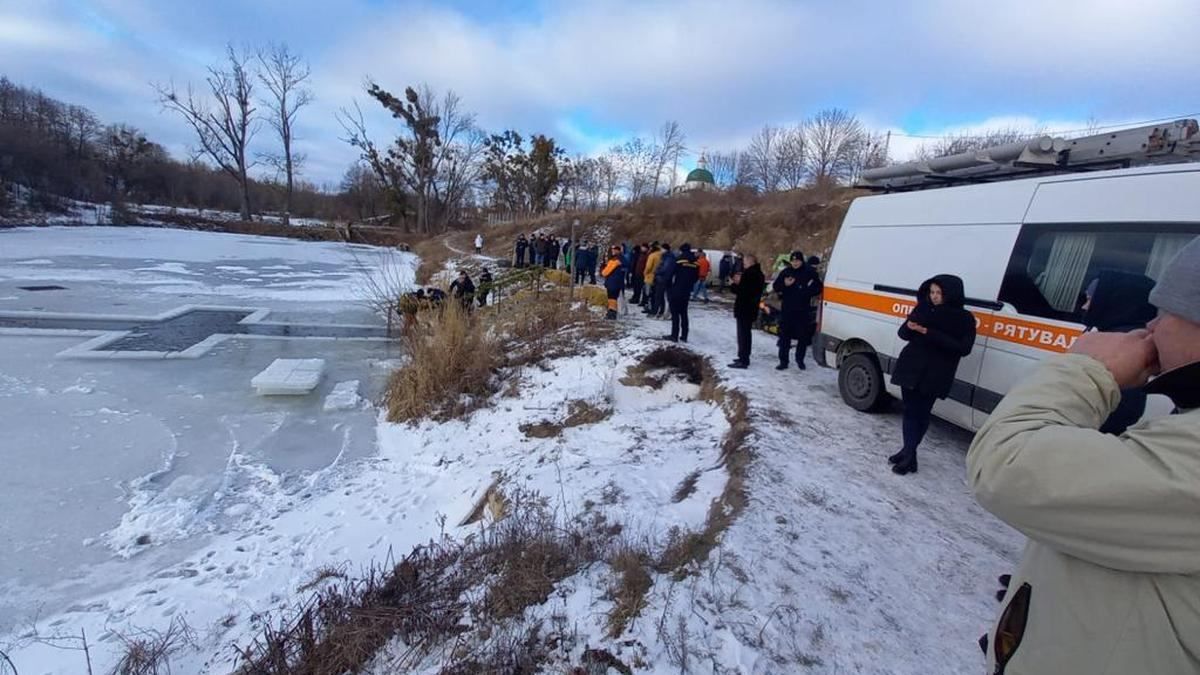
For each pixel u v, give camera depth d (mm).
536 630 3152
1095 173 4195
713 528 4160
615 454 6406
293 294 19453
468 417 8180
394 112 52500
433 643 3244
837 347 6762
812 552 3801
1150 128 4125
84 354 10344
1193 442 935
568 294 14516
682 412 7480
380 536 5207
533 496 5195
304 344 12289
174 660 3621
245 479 6309
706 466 5727
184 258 29359
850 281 6500
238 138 53188
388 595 3805
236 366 10391
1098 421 1175
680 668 2822
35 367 9492
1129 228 3865
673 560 3752
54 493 5699
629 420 7391
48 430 7098
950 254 5211
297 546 5020
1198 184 3574
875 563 3721
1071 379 1176
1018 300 4539
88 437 7004
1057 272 4297
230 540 5141
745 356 8242
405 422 8148
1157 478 929
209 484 6117
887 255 5988
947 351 4555
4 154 43188
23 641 3846
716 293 18562
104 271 21984
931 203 5543
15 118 53188
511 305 12953
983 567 3732
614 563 3719
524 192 58875
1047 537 1078
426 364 8938
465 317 10477
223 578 4555
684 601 3277
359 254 40094
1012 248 4660
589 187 58094
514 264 25219
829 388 7426
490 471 6379
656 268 13633
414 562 4250
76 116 60688
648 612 3201
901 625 3178
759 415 6258
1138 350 1153
